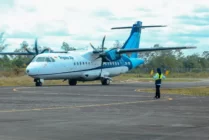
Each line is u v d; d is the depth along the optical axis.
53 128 19.38
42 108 28.45
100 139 16.66
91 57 67.62
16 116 23.80
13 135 17.39
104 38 68.88
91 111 26.83
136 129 19.25
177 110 27.81
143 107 29.81
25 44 127.50
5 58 131.12
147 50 67.81
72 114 25.02
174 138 16.94
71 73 64.75
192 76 134.88
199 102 34.38
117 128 19.52
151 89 53.47
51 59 62.00
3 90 48.88
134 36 74.25
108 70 70.25
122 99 36.94
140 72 153.50
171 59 165.88
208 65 183.50
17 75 94.94
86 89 52.59
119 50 68.62
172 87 59.41
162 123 21.31
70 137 17.05
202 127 20.00
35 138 16.75
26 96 39.41
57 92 45.84
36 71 59.88
